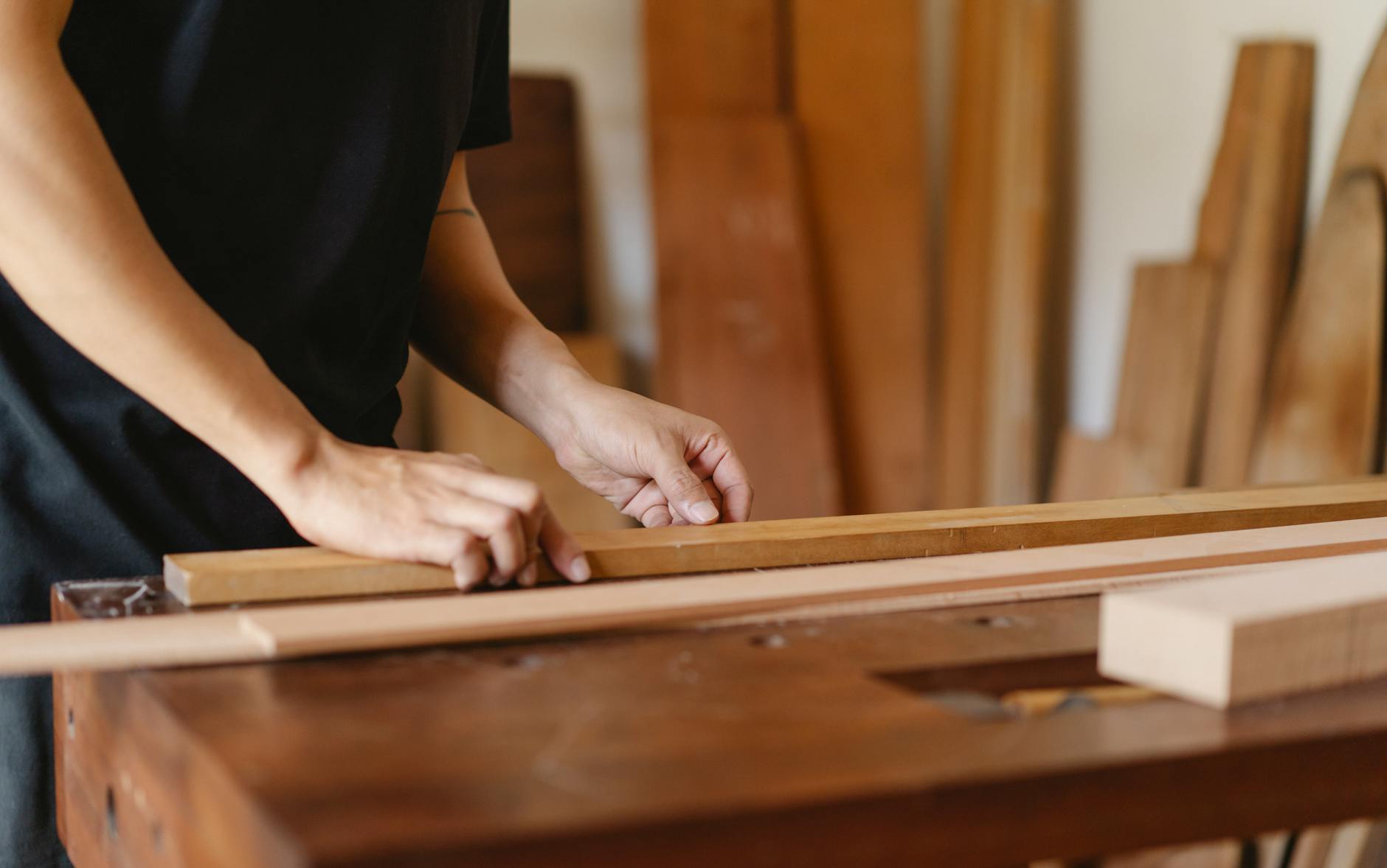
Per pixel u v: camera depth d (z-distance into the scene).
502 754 0.42
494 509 0.65
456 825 0.36
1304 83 2.41
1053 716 0.48
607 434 0.96
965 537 0.81
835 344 3.27
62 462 0.81
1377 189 2.12
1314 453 2.17
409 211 0.94
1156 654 0.51
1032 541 0.83
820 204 3.25
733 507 0.96
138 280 0.65
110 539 0.82
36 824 0.82
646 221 3.39
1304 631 0.51
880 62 3.28
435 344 1.08
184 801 0.45
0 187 0.64
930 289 3.50
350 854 0.34
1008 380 3.04
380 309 0.96
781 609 0.64
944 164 3.48
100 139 0.67
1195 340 2.52
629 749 0.43
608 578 0.73
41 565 0.81
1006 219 3.05
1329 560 0.60
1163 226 2.88
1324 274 2.20
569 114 3.27
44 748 0.82
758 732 0.45
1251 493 0.97
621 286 3.40
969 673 0.57
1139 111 2.94
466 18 0.95
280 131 0.84
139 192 0.80
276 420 0.67
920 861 0.40
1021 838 0.42
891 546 0.79
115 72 0.79
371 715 0.47
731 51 3.22
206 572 0.64
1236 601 0.52
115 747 0.55
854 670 0.54
